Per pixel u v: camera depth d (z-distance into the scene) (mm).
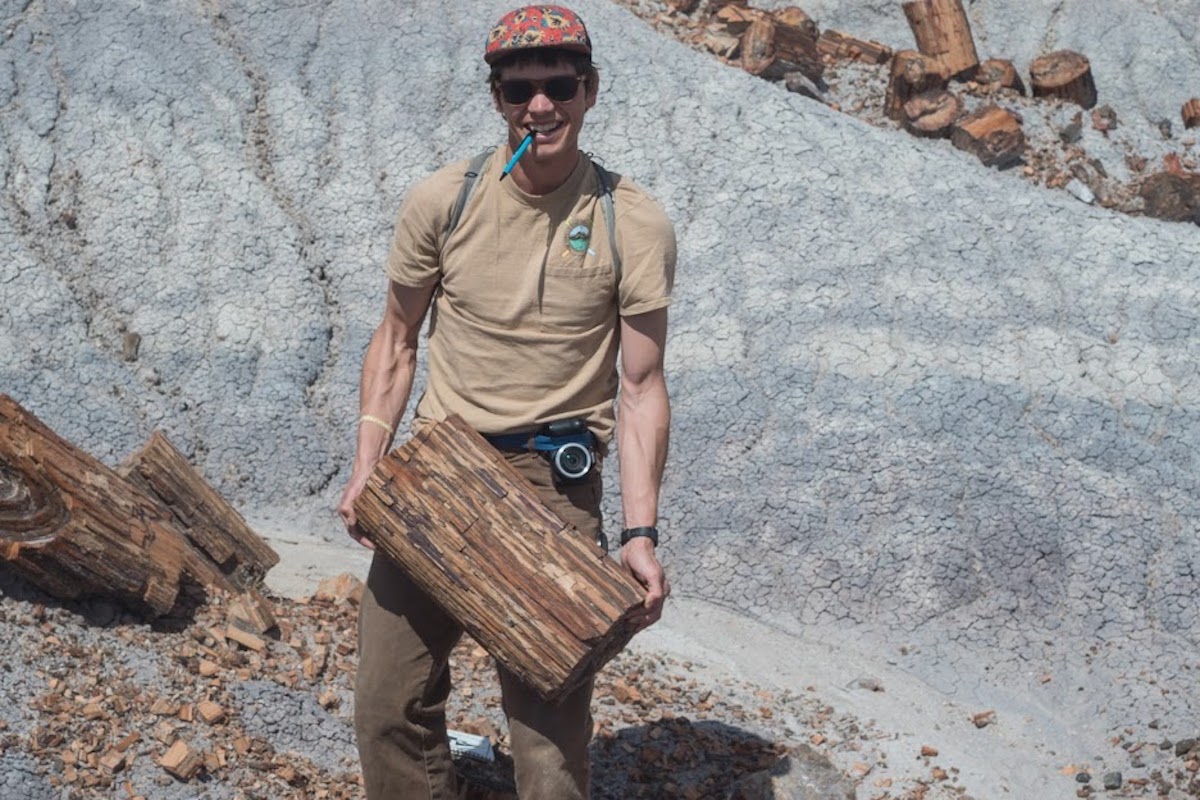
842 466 6637
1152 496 6500
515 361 3387
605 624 3168
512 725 3393
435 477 3293
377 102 8375
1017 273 7520
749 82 8609
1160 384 6984
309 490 6895
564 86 3217
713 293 7430
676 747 4793
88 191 7797
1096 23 10500
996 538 6312
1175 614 6074
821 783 4613
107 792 3885
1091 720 5629
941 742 5406
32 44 8359
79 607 4484
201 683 4352
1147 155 9664
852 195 7887
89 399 7031
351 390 7270
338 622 5113
